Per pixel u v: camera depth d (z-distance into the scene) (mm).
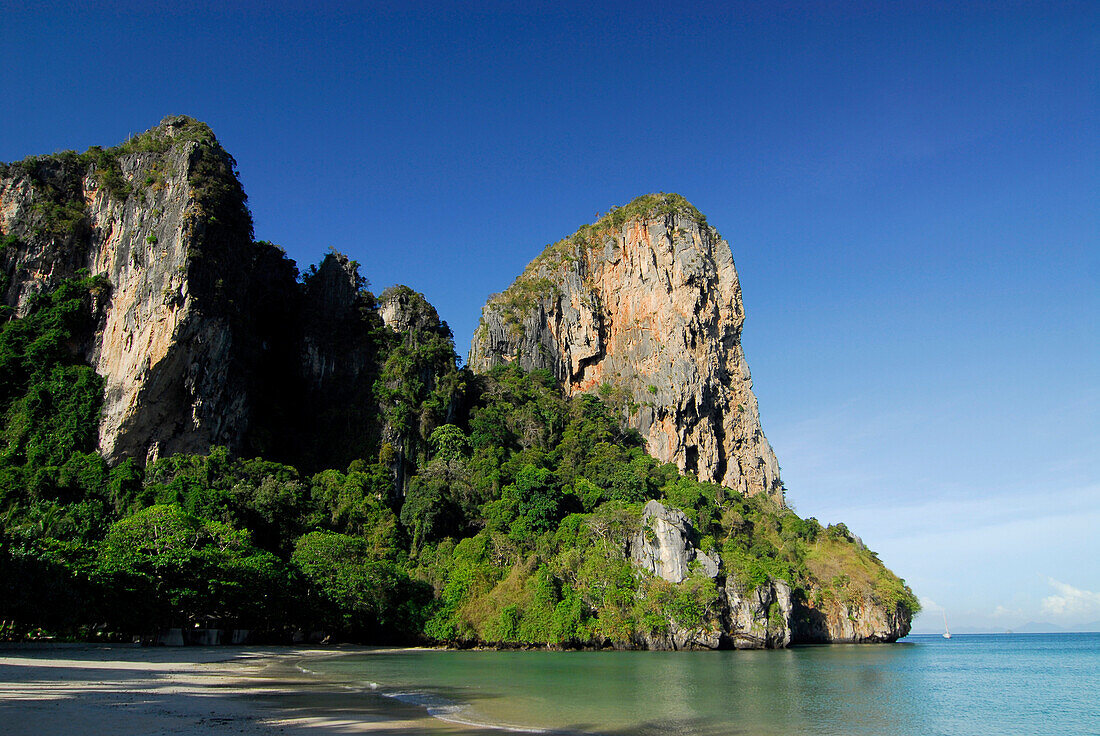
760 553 124812
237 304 128125
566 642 91625
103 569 66625
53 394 112125
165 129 141500
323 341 149750
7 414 110875
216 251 123875
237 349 126938
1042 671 82875
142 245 123062
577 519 107500
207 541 82438
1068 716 42625
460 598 96438
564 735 29875
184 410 115375
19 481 98250
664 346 193500
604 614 94125
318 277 160875
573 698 42781
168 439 113500
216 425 119062
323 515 108438
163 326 114000
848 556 142750
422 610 96000
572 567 99875
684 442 180375
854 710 41344
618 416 182000
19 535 72000
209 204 124438
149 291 118188
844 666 73688
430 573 102875
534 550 105938
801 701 44375
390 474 125812
